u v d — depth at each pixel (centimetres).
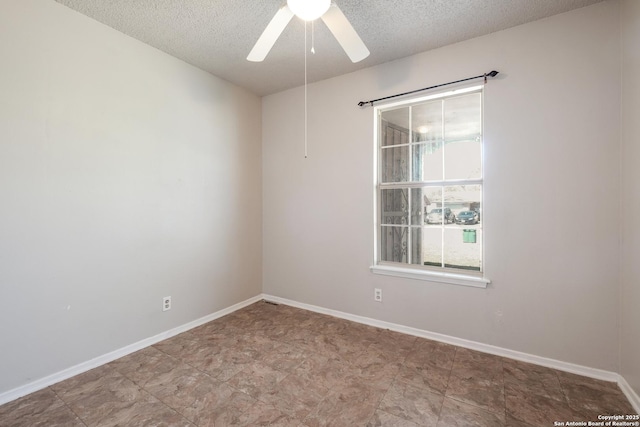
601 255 196
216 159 307
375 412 166
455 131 254
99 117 217
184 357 227
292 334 267
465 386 189
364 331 272
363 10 200
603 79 194
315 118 318
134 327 239
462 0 191
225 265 318
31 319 186
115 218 227
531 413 165
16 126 179
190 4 196
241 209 337
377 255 290
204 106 294
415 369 209
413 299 264
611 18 191
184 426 157
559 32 205
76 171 205
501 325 228
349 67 283
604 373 195
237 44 246
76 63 204
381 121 289
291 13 152
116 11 203
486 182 231
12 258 178
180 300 274
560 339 209
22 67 180
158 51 254
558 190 208
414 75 260
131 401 176
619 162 190
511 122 222
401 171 279
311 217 323
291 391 185
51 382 193
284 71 294
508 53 222
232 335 265
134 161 239
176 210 270
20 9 179
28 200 184
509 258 224
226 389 188
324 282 316
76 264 206
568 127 204
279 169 348
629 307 178
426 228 267
